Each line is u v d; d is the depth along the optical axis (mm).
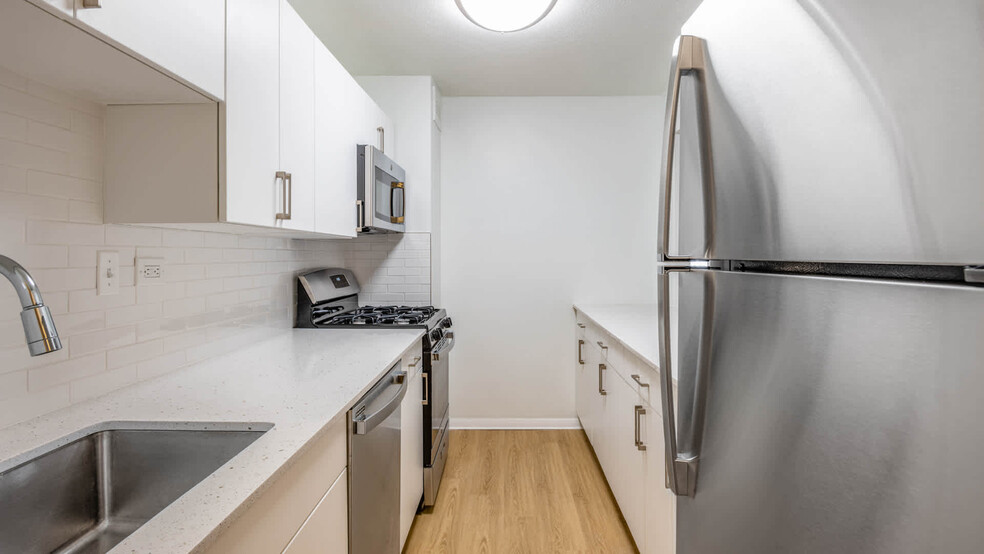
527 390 3545
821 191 534
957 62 396
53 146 1115
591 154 3516
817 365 546
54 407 1134
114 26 867
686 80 812
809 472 557
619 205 3527
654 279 3535
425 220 3111
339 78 2055
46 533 944
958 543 400
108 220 1242
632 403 1984
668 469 841
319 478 1104
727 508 715
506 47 2703
